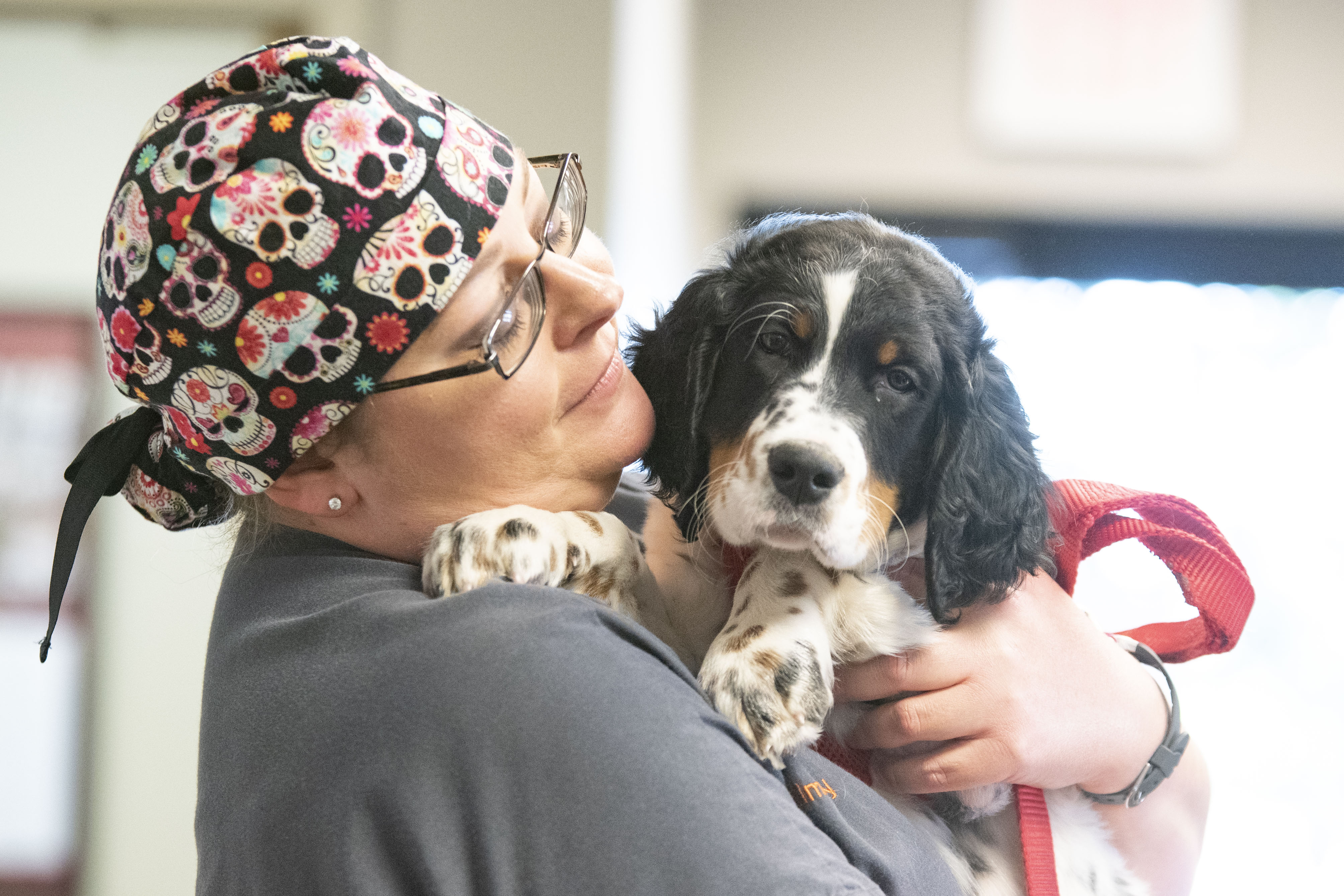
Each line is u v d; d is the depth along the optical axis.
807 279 1.86
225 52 3.66
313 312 1.33
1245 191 6.43
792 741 1.55
